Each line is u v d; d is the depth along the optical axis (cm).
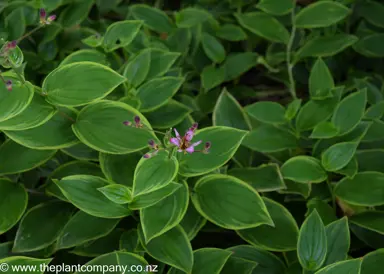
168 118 103
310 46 115
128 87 103
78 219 97
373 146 108
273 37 115
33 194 102
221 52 116
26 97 90
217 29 119
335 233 96
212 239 104
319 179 101
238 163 106
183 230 94
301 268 98
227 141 95
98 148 94
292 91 117
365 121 106
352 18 125
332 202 105
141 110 102
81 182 94
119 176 96
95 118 95
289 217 99
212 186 96
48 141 95
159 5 127
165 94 103
